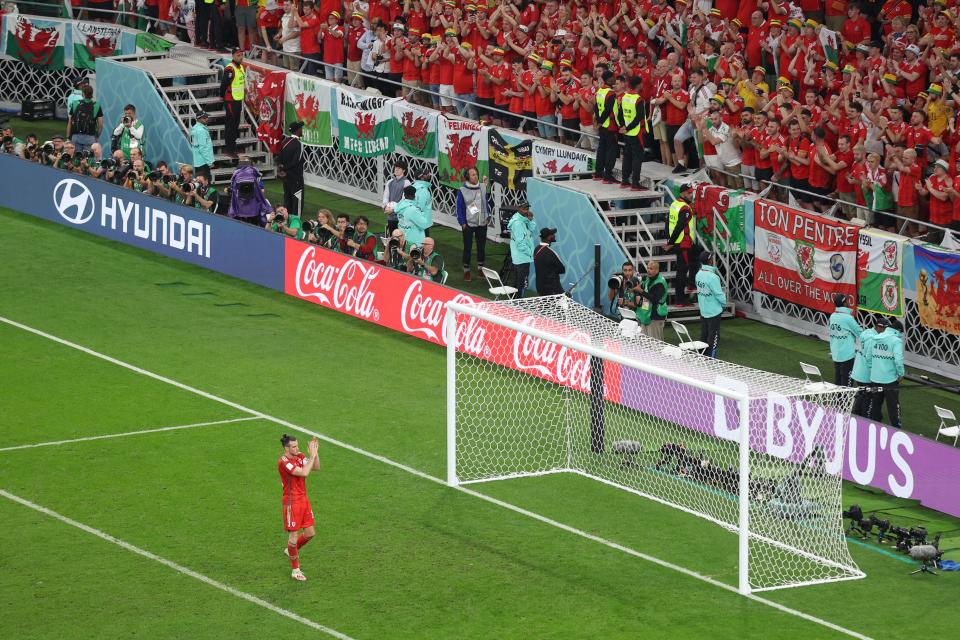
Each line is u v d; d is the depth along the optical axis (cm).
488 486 5947
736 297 8012
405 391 6894
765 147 7850
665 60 8356
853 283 7312
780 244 7631
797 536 5512
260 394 6806
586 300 7988
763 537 5484
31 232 9125
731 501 5819
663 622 4841
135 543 5322
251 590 4997
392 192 8338
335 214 9412
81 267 8550
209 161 9588
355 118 9519
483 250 8319
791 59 8150
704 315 7219
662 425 6309
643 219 8094
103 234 9106
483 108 9281
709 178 8162
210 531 5438
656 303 7225
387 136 9381
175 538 5375
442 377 7081
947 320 6938
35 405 6600
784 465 5788
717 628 4800
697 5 8538
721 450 6097
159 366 7119
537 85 8844
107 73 10194
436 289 7444
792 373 7106
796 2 8550
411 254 7694
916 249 7019
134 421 6456
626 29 8812
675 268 8031
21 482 5819
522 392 6819
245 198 8581
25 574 5069
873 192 7425
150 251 8875
